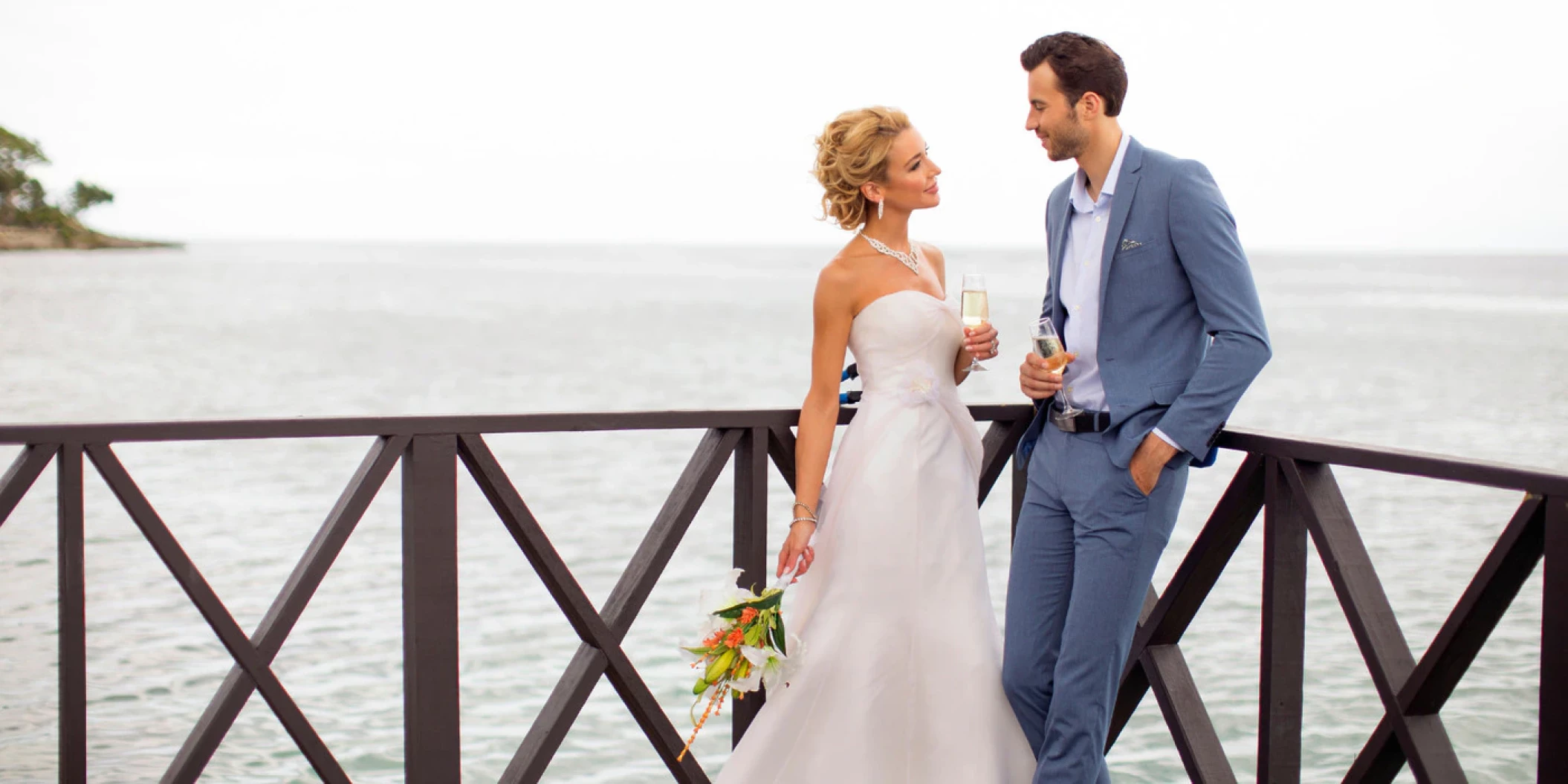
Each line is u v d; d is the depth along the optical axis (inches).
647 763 196.2
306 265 4928.6
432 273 4202.8
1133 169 97.8
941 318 108.8
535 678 235.8
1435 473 81.8
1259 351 91.7
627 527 394.6
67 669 87.3
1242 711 209.9
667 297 2484.0
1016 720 109.0
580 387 893.2
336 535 93.8
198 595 89.5
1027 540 106.0
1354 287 3457.2
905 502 107.3
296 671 239.6
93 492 435.2
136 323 1491.1
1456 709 206.1
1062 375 99.8
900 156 105.5
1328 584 294.7
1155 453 94.0
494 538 369.4
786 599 114.0
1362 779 91.3
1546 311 2015.3
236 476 478.9
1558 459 554.6
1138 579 98.4
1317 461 93.7
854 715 106.7
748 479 110.0
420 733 100.1
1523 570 78.6
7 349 1127.0
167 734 205.6
